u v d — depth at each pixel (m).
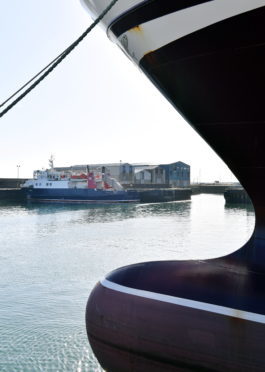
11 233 29.89
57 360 9.23
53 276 16.47
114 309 6.18
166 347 5.56
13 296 13.66
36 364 9.04
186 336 5.41
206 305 5.42
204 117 6.25
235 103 5.76
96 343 6.45
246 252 6.66
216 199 83.12
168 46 5.74
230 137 6.16
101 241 26.17
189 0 5.14
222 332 5.19
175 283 5.97
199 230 32.00
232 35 5.15
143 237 28.02
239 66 5.37
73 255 21.20
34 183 66.00
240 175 6.59
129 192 65.62
